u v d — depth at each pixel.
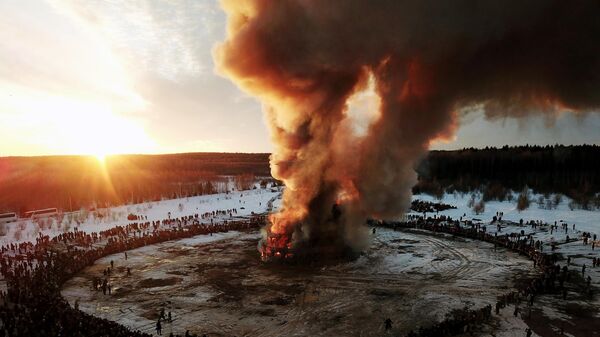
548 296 38.19
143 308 36.97
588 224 71.56
